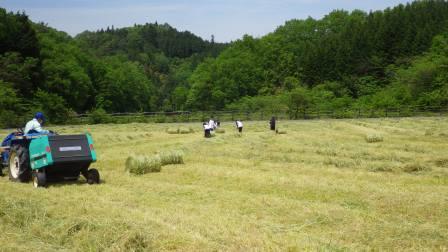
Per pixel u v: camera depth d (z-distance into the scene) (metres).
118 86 81.25
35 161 11.83
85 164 12.01
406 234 7.70
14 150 12.64
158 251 6.57
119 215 8.32
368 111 56.53
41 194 10.37
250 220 8.48
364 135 28.64
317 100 73.31
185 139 27.64
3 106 45.28
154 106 105.19
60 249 6.89
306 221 8.55
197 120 52.81
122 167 15.87
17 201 9.20
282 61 96.50
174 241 6.84
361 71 85.25
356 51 86.88
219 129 34.12
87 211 8.61
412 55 83.31
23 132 13.46
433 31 84.06
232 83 88.94
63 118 50.84
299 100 57.44
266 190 11.66
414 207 9.52
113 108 81.88
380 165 15.52
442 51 75.06
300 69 92.31
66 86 61.31
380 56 85.06
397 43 84.94
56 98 51.88
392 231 7.84
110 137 28.09
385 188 11.63
